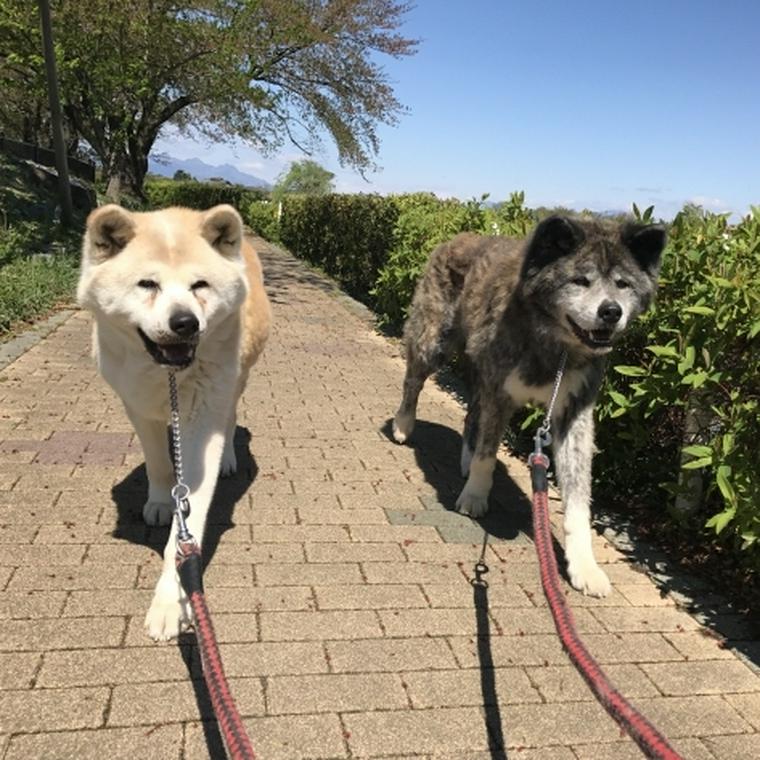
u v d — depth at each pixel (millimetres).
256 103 7078
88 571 1275
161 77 6977
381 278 3912
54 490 1588
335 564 1393
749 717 1053
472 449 1917
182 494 1065
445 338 2008
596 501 1833
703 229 1627
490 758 935
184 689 1004
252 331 1544
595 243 1375
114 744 899
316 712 989
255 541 1456
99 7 6066
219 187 13023
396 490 1797
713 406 1471
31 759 867
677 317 1607
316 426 2246
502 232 2609
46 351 2787
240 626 1164
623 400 1656
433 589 1334
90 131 9555
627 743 978
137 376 1212
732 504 1297
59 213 5336
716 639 1249
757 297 1344
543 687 1081
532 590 1360
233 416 1744
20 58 6266
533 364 1498
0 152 6188
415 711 1009
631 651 1195
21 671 1011
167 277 1130
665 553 1569
